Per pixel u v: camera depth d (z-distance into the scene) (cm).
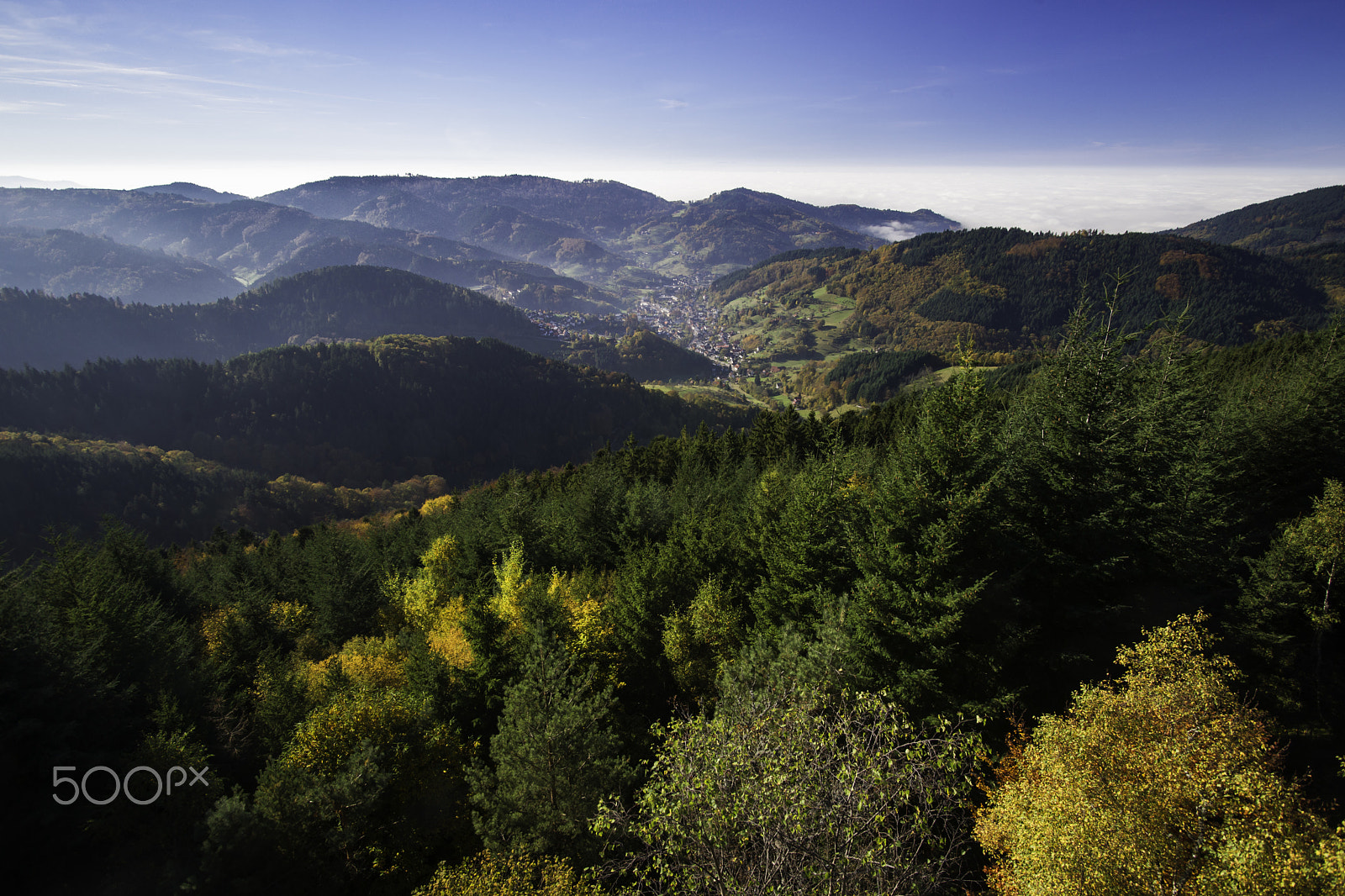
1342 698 2120
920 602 2038
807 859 1130
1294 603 2244
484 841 2019
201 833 1928
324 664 3447
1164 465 2647
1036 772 1619
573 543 5275
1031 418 2730
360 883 2105
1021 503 2267
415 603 4575
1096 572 2131
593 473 5828
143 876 1992
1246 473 3109
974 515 2064
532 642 2589
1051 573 2172
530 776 2014
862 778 1211
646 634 3123
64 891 2002
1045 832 1298
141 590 4547
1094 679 2108
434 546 5628
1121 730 1445
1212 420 3434
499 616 3362
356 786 2012
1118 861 1199
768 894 1091
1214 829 1270
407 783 2295
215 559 7806
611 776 2030
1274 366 5997
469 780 2166
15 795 2111
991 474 2153
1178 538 2366
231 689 3434
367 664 3384
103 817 2048
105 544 5222
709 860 1184
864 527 2581
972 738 1372
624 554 4862
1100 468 2203
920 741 1317
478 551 5222
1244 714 1530
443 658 2836
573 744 2022
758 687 2033
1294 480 3034
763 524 3553
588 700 2228
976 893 1539
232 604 4956
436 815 2277
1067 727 1492
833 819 1163
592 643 3112
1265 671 2238
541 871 1806
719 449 8194
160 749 2144
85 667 2472
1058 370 2523
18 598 2538
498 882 1712
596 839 1920
